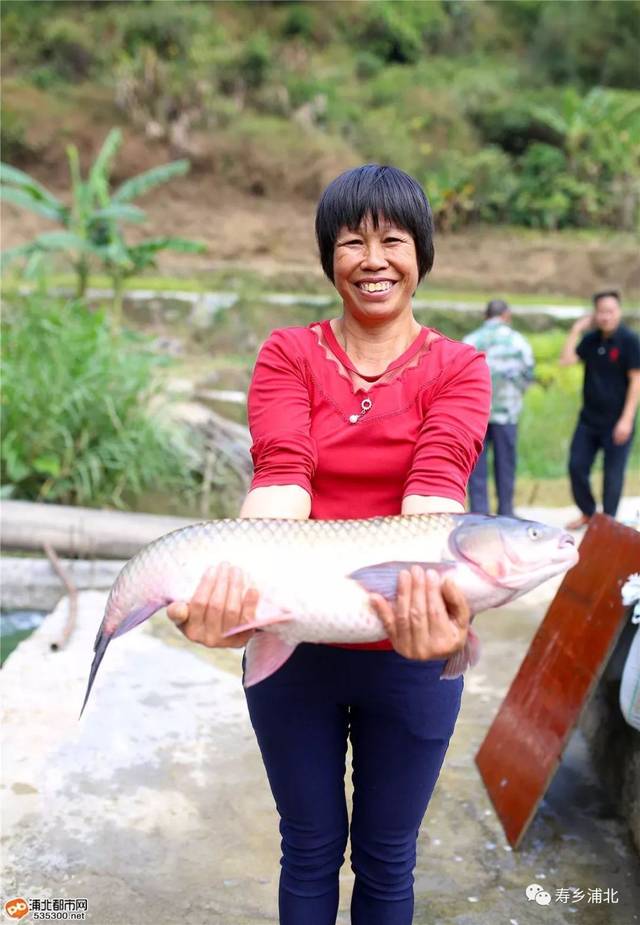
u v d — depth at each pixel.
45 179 18.92
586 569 3.31
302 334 2.04
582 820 3.20
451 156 21.03
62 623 4.75
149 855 2.94
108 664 4.27
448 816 3.20
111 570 5.48
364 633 1.71
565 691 3.08
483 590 1.70
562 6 25.47
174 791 3.29
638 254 18.03
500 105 22.86
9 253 9.38
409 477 1.91
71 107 19.94
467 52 26.27
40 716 3.76
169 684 4.11
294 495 1.91
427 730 1.98
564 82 25.02
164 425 7.88
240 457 7.87
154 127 19.64
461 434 1.91
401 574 1.62
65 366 7.30
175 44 21.81
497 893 2.80
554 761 2.96
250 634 1.77
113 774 3.38
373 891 2.09
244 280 16.23
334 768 2.04
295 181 19.70
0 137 18.75
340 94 22.92
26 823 3.06
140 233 17.91
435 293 16.72
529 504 8.31
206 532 1.76
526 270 18.00
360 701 1.98
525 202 20.03
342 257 1.93
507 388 6.98
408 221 1.92
